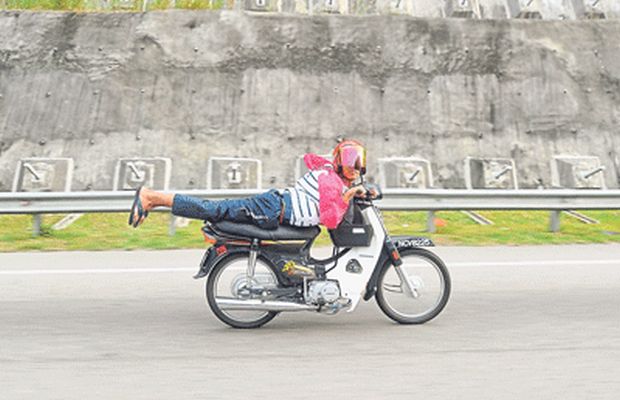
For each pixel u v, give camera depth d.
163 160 19.47
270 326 8.34
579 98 22.03
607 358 6.99
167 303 9.55
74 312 8.99
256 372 6.53
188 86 21.28
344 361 6.88
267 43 22.41
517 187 20.00
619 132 21.41
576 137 21.17
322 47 22.42
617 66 22.95
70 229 15.87
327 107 21.09
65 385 6.15
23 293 10.15
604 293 10.20
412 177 19.48
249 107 20.94
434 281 8.53
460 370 6.59
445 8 25.31
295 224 8.07
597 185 20.30
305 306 8.09
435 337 7.80
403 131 20.78
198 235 15.34
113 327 8.24
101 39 22.20
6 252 13.74
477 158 20.34
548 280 11.14
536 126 21.28
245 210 8.05
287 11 24.52
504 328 8.19
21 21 22.52
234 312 8.34
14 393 5.95
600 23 24.16
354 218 8.32
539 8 25.53
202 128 20.41
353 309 8.70
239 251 8.13
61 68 21.45
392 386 6.13
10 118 20.30
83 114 20.50
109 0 24.16
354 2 25.28
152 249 14.05
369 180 19.52
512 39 23.17
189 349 7.32
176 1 24.30
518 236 15.50
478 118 21.28
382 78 21.86
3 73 21.30
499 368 6.65
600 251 13.97
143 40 22.22
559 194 15.84
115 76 21.34
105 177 19.09
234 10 23.28
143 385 6.15
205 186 19.05
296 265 8.12
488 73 22.23
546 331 8.05
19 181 18.92
